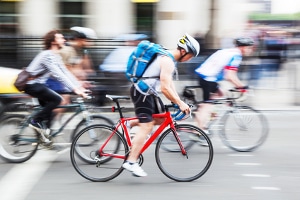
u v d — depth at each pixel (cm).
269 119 1448
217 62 1084
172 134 850
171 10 2300
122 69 1502
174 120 856
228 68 1084
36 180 855
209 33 1972
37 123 947
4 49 1688
